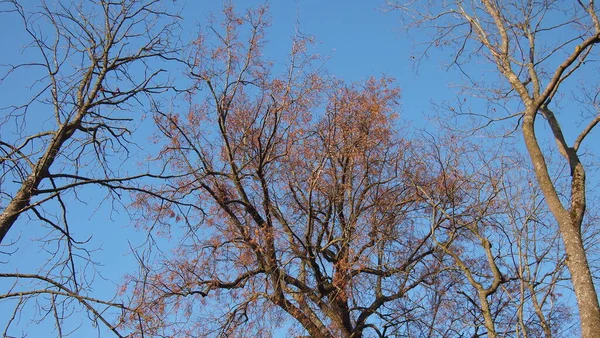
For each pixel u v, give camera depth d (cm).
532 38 1024
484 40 1073
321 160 1470
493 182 1197
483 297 1079
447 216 1188
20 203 712
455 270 1325
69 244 759
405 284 1441
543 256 1062
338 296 1426
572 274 771
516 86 971
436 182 1359
